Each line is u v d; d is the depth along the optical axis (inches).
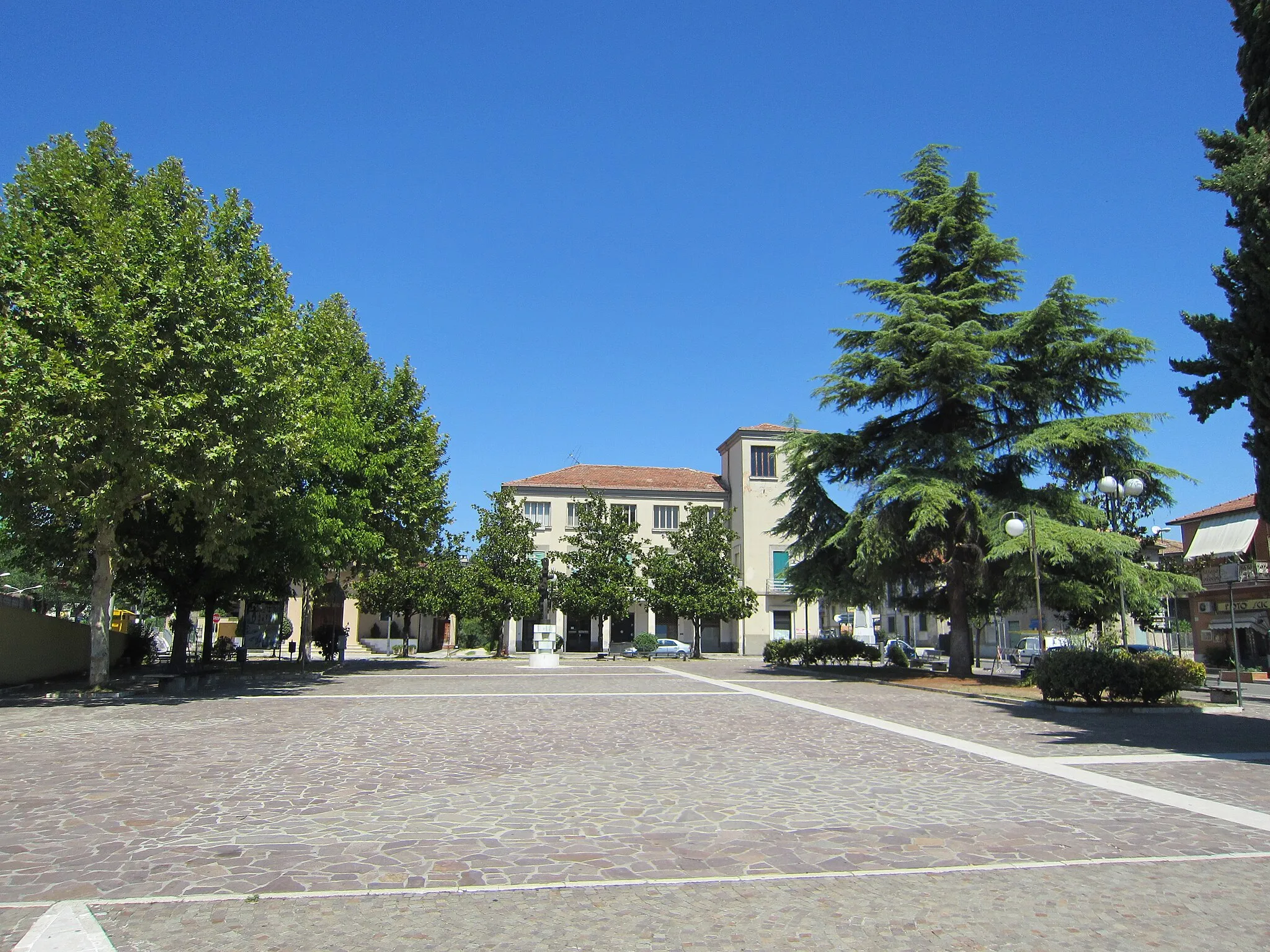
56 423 577.0
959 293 997.8
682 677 1057.5
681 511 2158.0
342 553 1114.1
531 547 1673.2
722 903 200.2
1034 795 327.0
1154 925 187.5
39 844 244.4
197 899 197.9
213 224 781.9
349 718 570.3
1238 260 424.2
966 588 1002.1
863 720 579.5
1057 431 878.4
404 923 184.7
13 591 1416.1
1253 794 331.0
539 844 250.5
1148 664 650.2
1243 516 1513.3
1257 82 476.4
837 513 1102.4
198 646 1624.0
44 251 627.2
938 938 179.3
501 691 806.5
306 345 931.3
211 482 649.0
